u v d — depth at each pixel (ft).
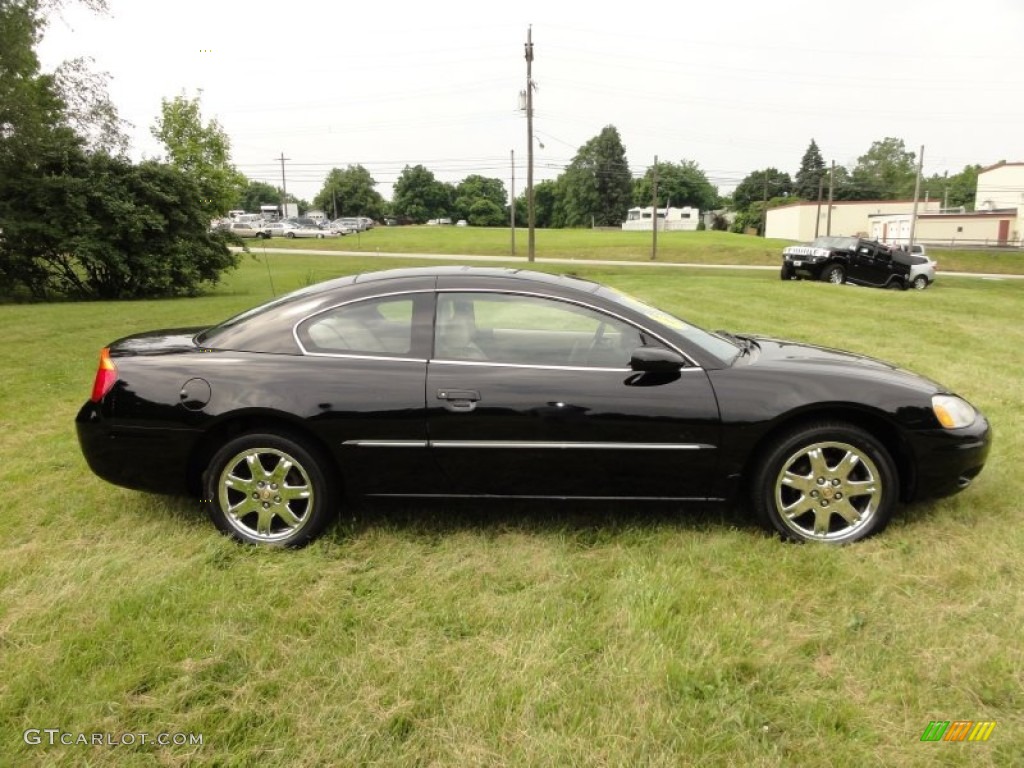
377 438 11.04
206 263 76.95
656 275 96.94
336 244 182.70
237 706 7.68
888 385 11.30
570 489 11.32
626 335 11.43
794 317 40.47
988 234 211.41
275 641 8.84
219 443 11.57
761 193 395.14
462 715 7.50
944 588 10.00
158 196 71.72
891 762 6.94
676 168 395.75
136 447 11.40
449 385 11.01
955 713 7.59
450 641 8.87
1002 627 9.03
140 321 42.50
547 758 6.94
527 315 11.48
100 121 71.20
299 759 6.98
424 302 11.55
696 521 12.14
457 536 11.71
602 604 9.64
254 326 11.82
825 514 11.31
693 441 11.00
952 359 27.58
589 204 375.66
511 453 11.04
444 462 11.14
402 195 408.26
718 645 8.66
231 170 124.67
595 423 10.93
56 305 57.98
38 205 66.74
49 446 16.42
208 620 9.25
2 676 8.14
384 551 11.16
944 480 11.40
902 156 376.48
